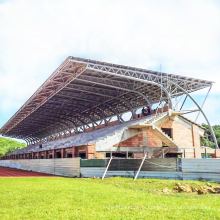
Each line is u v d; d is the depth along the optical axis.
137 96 46.34
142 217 8.59
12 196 12.52
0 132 98.81
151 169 22.72
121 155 39.88
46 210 9.48
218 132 70.00
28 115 62.50
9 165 69.88
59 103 53.00
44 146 70.19
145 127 31.17
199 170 20.75
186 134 34.22
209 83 39.59
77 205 10.53
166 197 12.90
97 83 37.44
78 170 26.91
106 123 54.28
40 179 23.14
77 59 30.38
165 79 35.62
